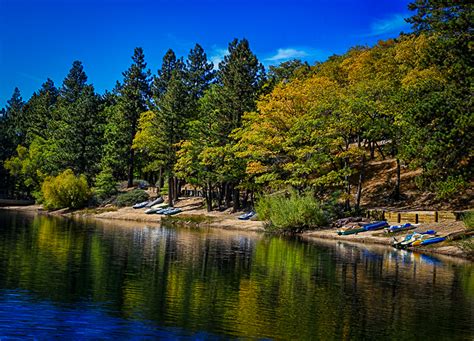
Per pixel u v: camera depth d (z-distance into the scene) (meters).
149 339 13.45
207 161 61.81
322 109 49.72
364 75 58.53
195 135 66.25
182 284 20.73
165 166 70.00
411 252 33.28
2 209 77.12
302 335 14.40
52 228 44.75
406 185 54.47
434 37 40.91
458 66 33.62
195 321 15.34
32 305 16.27
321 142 48.66
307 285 21.31
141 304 17.14
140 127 78.31
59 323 14.51
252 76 65.12
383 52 71.00
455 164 33.84
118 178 94.19
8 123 116.00
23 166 91.25
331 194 53.00
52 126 97.75
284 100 54.09
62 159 84.50
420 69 51.09
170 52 98.00
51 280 20.28
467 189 48.88
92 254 28.27
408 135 39.03
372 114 48.31
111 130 88.12
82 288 19.14
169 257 28.34
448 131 32.41
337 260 28.77
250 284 21.23
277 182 51.12
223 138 62.88
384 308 17.66
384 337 14.48
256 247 34.62
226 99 64.25
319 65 85.44
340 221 45.53
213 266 25.64
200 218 58.22
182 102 72.38
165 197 75.62
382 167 60.75
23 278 20.38
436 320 16.33
